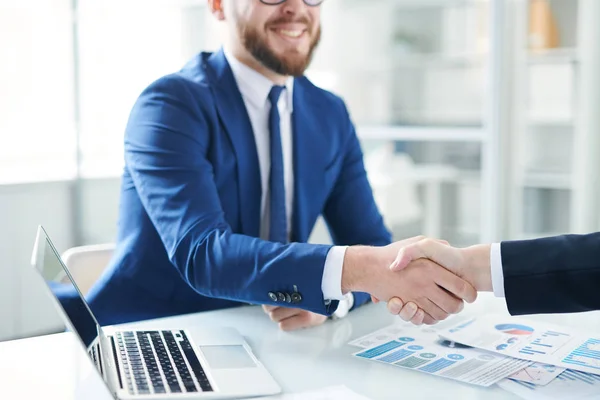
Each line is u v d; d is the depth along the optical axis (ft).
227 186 4.57
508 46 8.75
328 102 5.20
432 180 12.26
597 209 8.89
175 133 4.26
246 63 4.71
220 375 2.82
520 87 8.94
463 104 11.87
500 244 3.44
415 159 12.53
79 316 2.71
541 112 9.26
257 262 3.59
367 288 3.53
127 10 10.69
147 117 4.36
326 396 2.68
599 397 2.67
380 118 12.62
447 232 12.39
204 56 4.95
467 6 11.50
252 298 3.60
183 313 4.71
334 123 5.15
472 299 3.44
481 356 3.18
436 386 2.80
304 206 4.86
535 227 9.53
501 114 8.88
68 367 3.09
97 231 10.31
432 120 12.25
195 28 11.25
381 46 12.44
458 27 11.66
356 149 5.35
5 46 9.71
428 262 3.48
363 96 12.64
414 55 12.19
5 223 9.23
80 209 10.03
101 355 2.79
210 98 4.53
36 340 3.54
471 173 12.11
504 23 8.70
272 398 2.64
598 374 2.93
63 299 2.58
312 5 4.66
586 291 3.17
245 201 4.62
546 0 9.02
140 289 4.60
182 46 11.27
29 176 9.66
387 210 12.23
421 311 3.48
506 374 2.93
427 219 12.49
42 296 9.59
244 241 3.71
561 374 2.93
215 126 4.49
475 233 12.09
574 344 3.33
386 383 2.84
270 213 4.66
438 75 12.12
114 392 2.52
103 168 10.48
